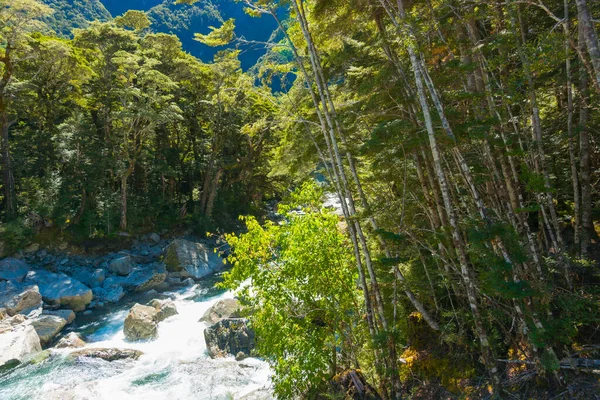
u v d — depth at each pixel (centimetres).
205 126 4222
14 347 1566
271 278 959
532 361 756
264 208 4625
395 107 903
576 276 862
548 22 1077
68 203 2919
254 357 1463
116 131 3247
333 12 1014
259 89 1422
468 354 910
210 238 3603
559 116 1107
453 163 1086
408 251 957
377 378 989
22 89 2784
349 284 986
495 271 612
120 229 3109
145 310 1862
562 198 1249
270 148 3850
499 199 891
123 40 3334
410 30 744
